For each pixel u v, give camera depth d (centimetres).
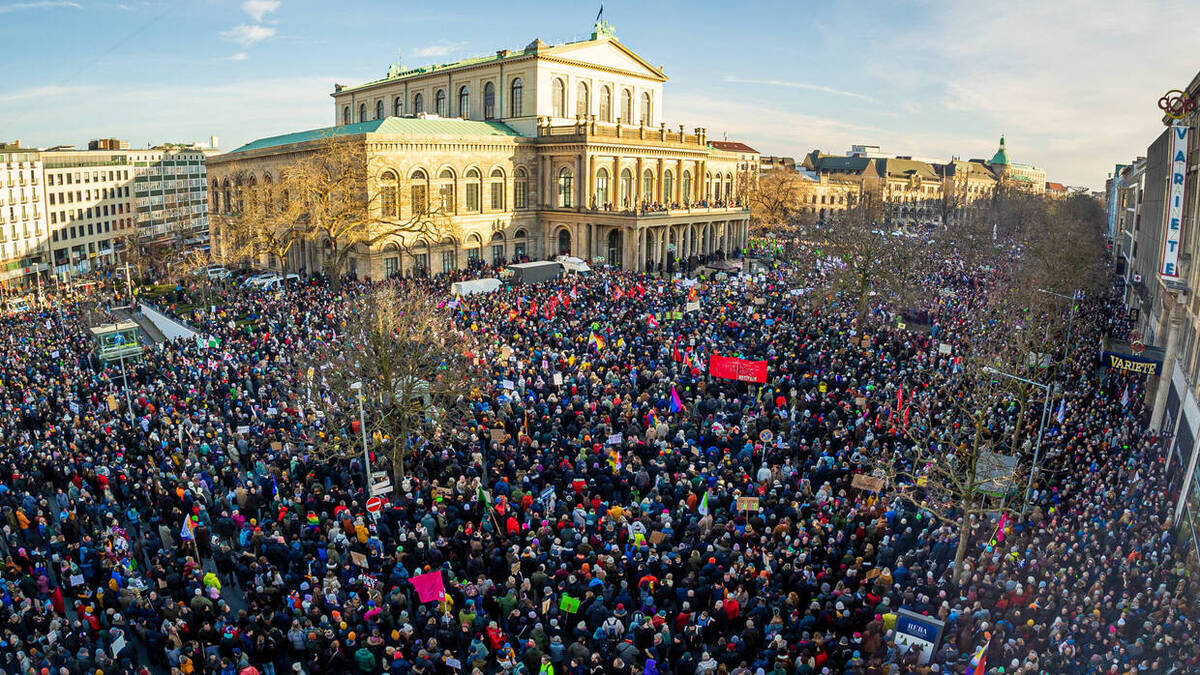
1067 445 3123
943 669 1820
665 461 2828
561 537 2317
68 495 2747
